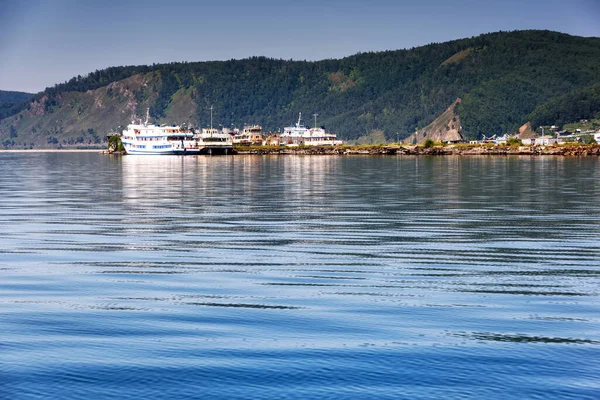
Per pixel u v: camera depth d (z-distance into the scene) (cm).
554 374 2559
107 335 2994
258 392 2414
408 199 9894
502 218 7494
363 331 3053
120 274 4338
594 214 7856
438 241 5803
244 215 7869
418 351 2791
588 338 2956
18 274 4341
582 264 4716
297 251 5259
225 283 4050
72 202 9600
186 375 2550
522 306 3506
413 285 4006
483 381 2497
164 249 5362
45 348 2823
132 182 14525
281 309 3422
